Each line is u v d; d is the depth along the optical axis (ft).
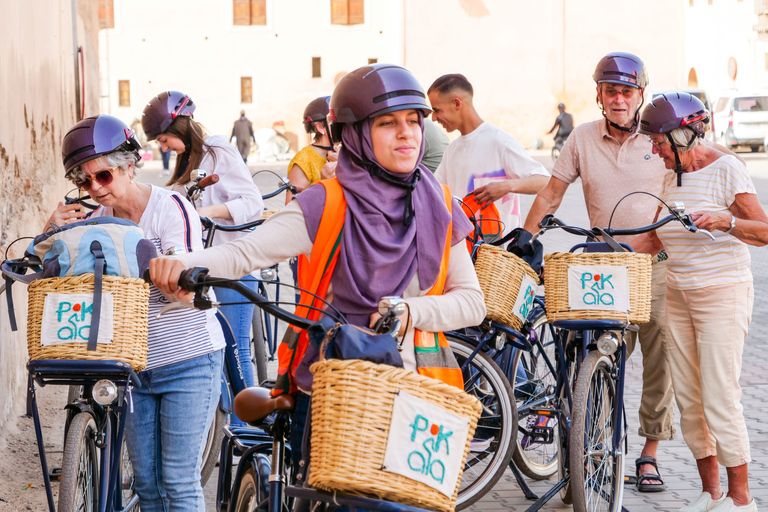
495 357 18.31
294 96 183.32
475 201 20.65
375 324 9.13
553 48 155.12
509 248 17.69
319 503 9.18
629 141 19.21
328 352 8.43
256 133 171.32
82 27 61.62
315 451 8.18
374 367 8.11
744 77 147.33
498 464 17.48
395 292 9.68
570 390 17.40
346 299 9.66
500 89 156.04
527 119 156.35
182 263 9.27
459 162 22.58
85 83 62.64
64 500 12.61
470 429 8.57
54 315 12.20
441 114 22.50
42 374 12.41
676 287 17.07
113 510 13.84
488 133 22.31
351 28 182.39
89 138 12.96
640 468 19.42
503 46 155.63
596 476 16.65
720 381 16.69
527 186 20.80
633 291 16.02
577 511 16.05
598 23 154.92
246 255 9.55
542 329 20.89
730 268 16.67
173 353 13.00
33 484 18.51
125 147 13.24
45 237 12.78
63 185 42.37
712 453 17.46
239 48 182.60
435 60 155.94
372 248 9.63
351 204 9.66
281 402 10.27
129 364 12.26
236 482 12.44
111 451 13.55
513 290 17.01
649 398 19.31
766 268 48.39
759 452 21.15
